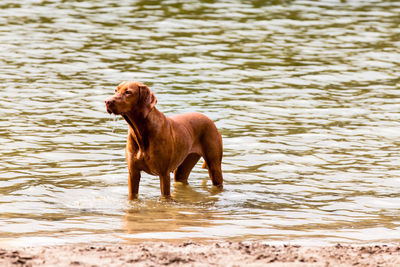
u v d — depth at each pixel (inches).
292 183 475.8
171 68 884.0
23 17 1232.2
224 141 582.2
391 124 644.7
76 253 297.9
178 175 479.2
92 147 555.5
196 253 301.9
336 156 543.5
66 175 479.2
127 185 463.8
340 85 814.5
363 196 444.5
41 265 278.4
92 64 893.8
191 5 1408.7
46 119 635.5
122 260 287.7
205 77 837.2
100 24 1190.9
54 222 374.9
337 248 318.3
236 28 1187.9
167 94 742.5
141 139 421.7
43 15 1259.8
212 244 322.7
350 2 1507.1
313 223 384.5
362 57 978.1
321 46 1055.0
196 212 405.4
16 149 538.3
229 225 376.8
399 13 1384.1
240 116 663.8
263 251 309.1
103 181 470.0
